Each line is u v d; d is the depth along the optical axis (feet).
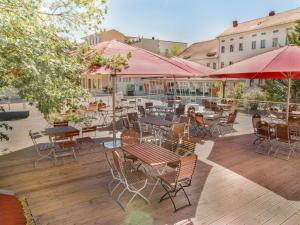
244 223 12.85
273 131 26.53
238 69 22.94
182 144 18.58
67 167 20.63
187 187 16.92
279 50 22.77
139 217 13.32
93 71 15.67
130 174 15.46
